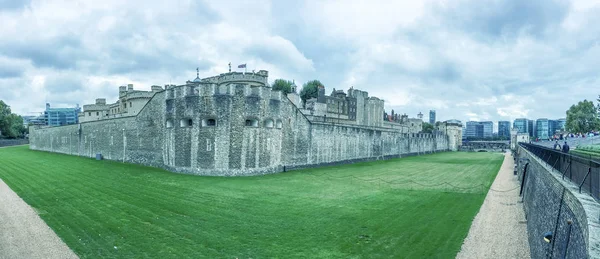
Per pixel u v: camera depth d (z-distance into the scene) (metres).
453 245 16.25
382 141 70.00
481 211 22.72
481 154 96.31
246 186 30.64
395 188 31.20
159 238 16.64
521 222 20.25
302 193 27.78
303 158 46.25
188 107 37.94
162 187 29.41
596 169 10.38
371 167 51.72
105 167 42.34
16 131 107.00
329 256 14.70
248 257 14.49
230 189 28.98
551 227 13.33
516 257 15.06
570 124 86.94
